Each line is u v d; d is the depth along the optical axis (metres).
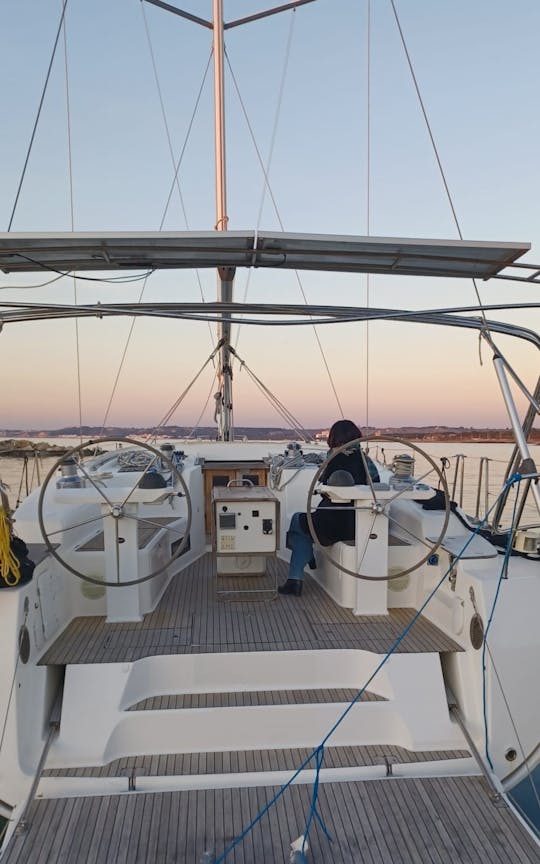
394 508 3.88
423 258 2.80
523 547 2.96
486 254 2.73
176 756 2.43
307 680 2.75
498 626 2.54
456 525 3.41
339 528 3.49
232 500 3.51
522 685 2.53
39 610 2.69
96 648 2.80
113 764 2.36
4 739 2.29
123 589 3.14
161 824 2.07
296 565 3.65
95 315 2.97
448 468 4.07
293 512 4.69
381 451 6.30
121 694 2.52
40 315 3.04
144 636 2.95
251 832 2.04
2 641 2.33
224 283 4.70
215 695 2.66
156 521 4.23
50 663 2.64
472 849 1.97
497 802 2.18
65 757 2.35
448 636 2.92
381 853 1.95
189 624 3.12
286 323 2.76
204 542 4.90
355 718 2.53
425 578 3.30
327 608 3.38
